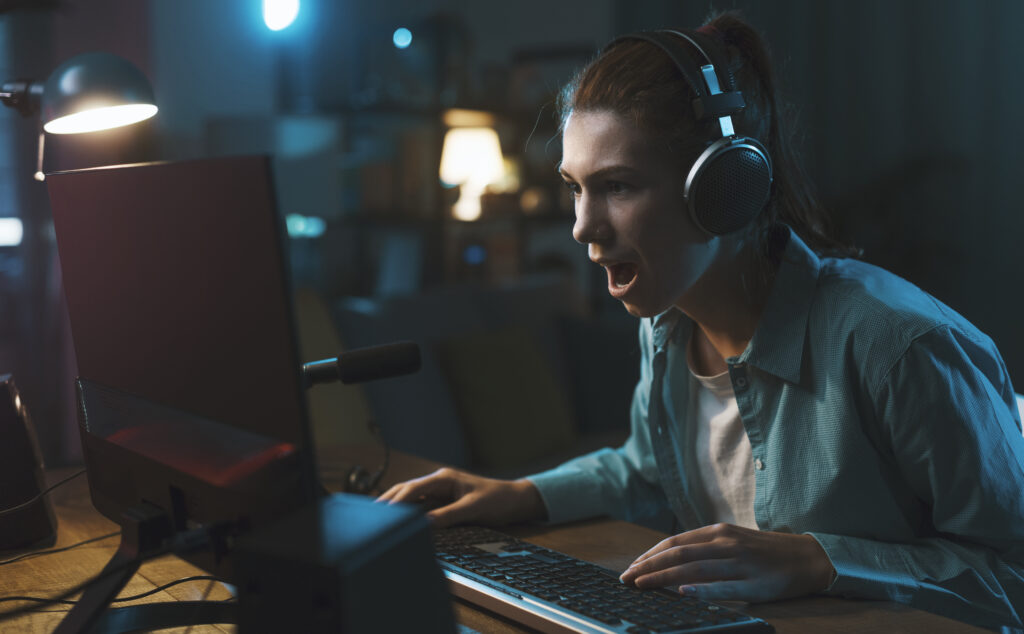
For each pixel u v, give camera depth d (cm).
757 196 93
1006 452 93
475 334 301
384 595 53
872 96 445
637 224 92
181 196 66
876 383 95
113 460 82
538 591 82
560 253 519
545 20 522
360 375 94
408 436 268
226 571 70
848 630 78
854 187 451
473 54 513
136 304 74
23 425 108
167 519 74
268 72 364
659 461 121
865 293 99
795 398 102
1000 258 419
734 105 92
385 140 393
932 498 97
